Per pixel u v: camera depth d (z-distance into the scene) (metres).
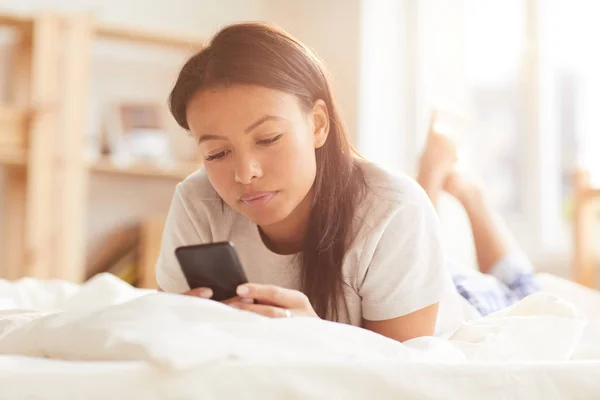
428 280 0.93
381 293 0.92
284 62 0.80
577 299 1.51
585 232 2.21
